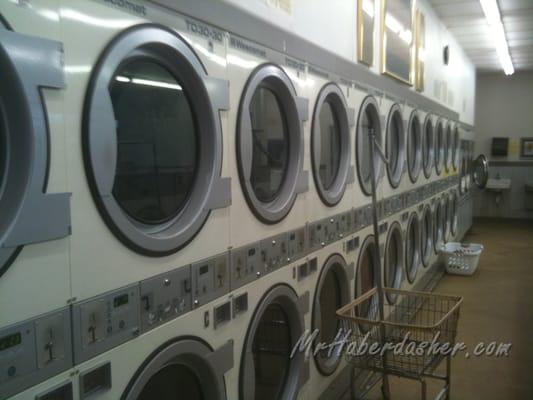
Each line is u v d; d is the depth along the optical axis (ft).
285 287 8.35
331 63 10.11
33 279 3.90
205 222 6.19
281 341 9.16
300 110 8.69
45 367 4.01
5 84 3.71
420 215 19.04
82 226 4.35
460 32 24.80
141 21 5.00
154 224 5.71
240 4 6.85
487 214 41.55
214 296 6.39
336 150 11.29
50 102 3.99
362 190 12.30
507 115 39.70
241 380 7.08
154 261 5.29
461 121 28.99
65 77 4.12
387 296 14.08
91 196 4.45
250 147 7.15
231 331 6.81
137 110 5.48
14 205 3.76
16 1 3.68
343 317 8.96
